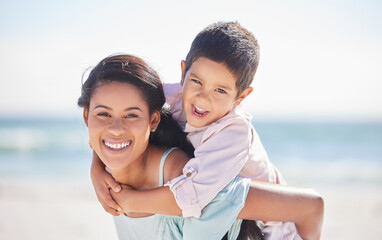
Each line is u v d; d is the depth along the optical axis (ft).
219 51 6.43
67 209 32.35
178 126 6.84
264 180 6.97
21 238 24.63
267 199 5.84
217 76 6.48
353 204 36.32
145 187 6.29
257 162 6.84
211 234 5.70
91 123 5.64
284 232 6.57
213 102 6.57
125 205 6.01
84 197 36.86
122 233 6.61
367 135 92.17
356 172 53.31
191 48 6.79
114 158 5.63
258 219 5.98
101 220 29.01
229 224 5.72
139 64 5.77
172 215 5.90
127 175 6.07
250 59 6.76
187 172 5.79
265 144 80.89
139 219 6.14
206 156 5.97
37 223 28.12
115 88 5.50
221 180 5.77
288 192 5.97
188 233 5.79
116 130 5.44
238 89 6.78
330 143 81.71
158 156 6.23
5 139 77.71
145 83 5.65
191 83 6.66
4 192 38.88
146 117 5.71
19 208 32.60
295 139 87.51
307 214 6.03
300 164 59.41
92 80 5.72
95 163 6.54
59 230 26.43
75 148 68.69
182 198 5.62
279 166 58.03
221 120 6.58
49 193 38.58
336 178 49.93
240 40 6.65
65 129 89.97
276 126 110.93
